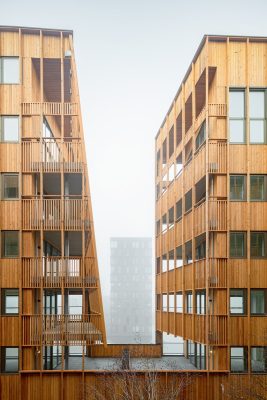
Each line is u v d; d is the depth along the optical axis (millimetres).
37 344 27125
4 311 27328
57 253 36562
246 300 26984
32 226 27656
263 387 24922
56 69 29719
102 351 36719
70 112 28578
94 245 27734
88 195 27891
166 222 42812
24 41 28391
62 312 27203
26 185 27938
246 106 27656
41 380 26891
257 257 27109
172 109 37719
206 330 26891
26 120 28109
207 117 27656
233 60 27781
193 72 30766
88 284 27625
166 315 38688
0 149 27828
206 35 27797
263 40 27891
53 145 33094
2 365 27125
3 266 27438
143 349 37625
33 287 27328
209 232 27703
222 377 26641
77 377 27141
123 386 25906
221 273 27031
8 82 28172
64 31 28281
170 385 26734
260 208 27250
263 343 26609
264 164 27438
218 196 27328
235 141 27688
